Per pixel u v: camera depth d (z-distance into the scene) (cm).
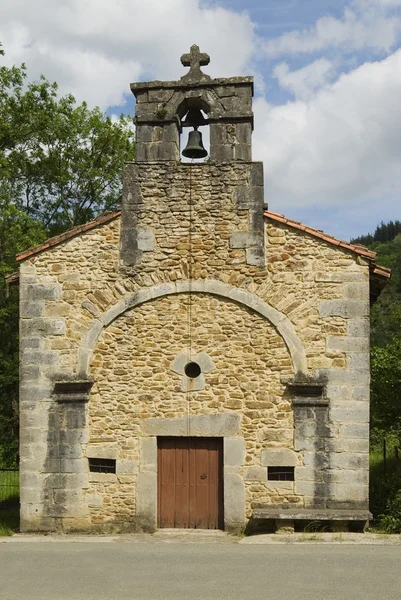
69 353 1066
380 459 1545
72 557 849
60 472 1051
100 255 1075
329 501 1001
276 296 1038
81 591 685
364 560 806
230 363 1040
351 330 1020
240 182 1062
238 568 774
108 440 1048
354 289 1024
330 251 1034
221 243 1056
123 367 1058
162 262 1063
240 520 1013
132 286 1065
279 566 781
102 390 1058
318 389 1016
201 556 845
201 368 1044
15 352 2167
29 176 2300
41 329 1073
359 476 1000
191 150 1116
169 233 1066
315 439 1011
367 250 1023
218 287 1048
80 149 2334
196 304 1055
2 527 1091
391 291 4131
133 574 754
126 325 1063
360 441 1003
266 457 1017
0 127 2066
